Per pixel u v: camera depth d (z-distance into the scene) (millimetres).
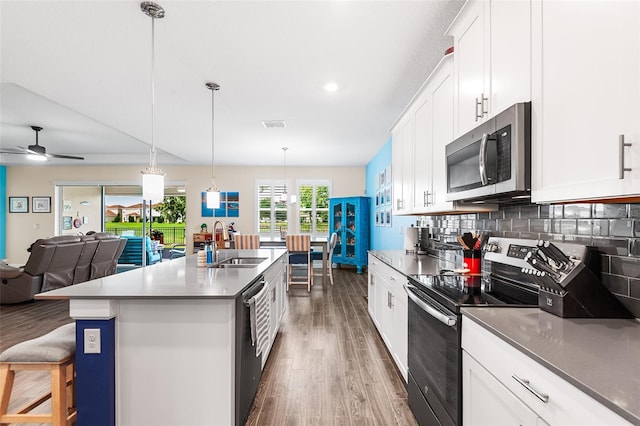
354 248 7316
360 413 2027
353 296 5051
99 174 8016
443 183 2168
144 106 3678
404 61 2635
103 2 1921
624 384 715
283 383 2396
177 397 1664
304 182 8078
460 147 1788
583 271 1221
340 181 8094
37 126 4934
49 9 1976
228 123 4344
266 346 2561
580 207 1413
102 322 1609
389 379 2457
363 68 2758
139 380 1664
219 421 1660
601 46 933
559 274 1238
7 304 4500
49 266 4648
